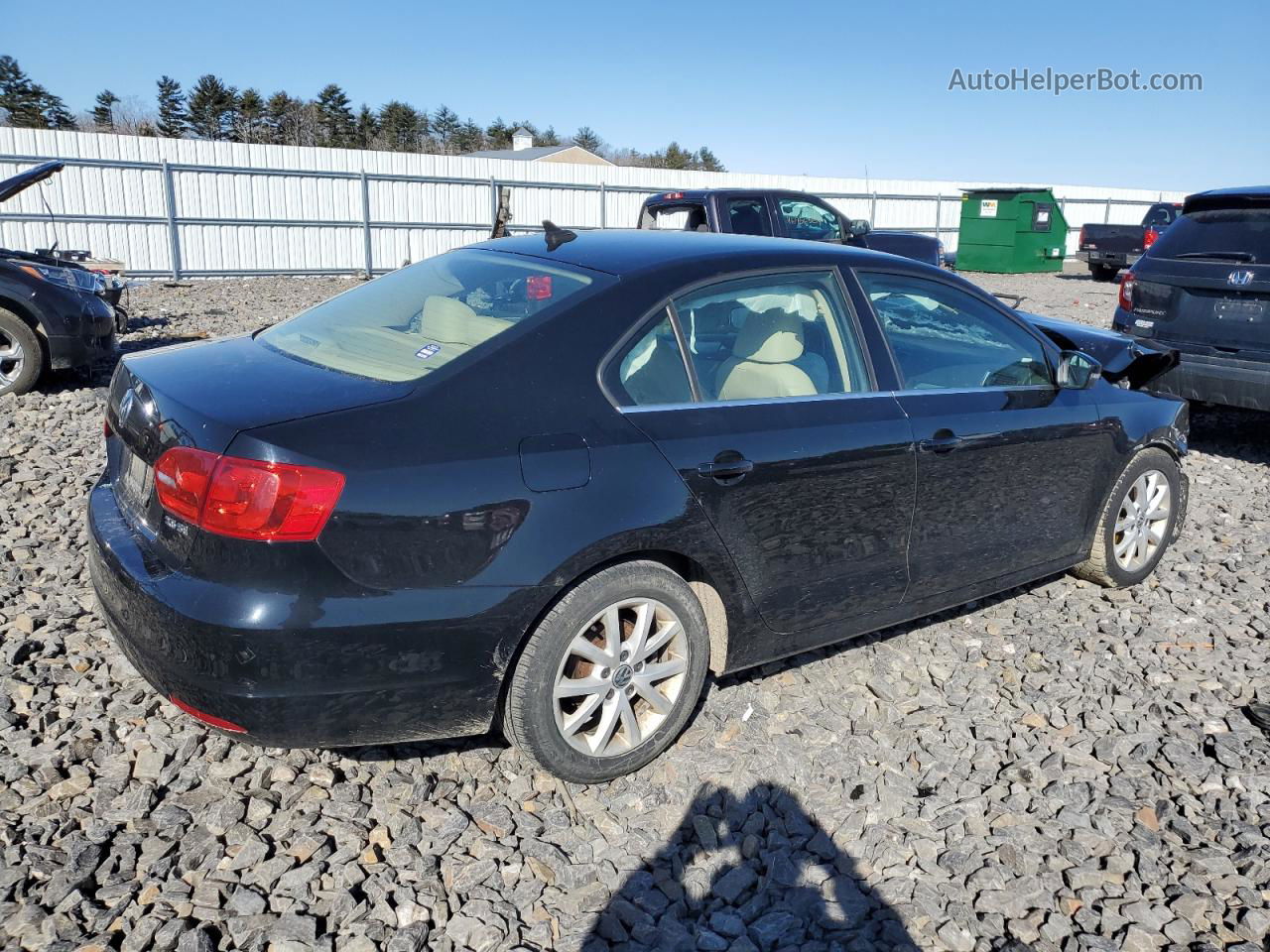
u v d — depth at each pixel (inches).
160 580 97.4
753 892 101.7
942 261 530.6
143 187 752.3
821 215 467.8
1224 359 264.4
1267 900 101.7
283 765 116.4
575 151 2635.3
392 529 95.8
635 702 119.7
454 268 135.0
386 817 109.2
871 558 135.0
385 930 93.4
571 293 116.3
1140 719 137.3
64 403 300.7
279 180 796.6
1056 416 156.3
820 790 117.3
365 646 96.0
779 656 132.5
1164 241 282.8
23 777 111.8
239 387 104.9
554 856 103.7
